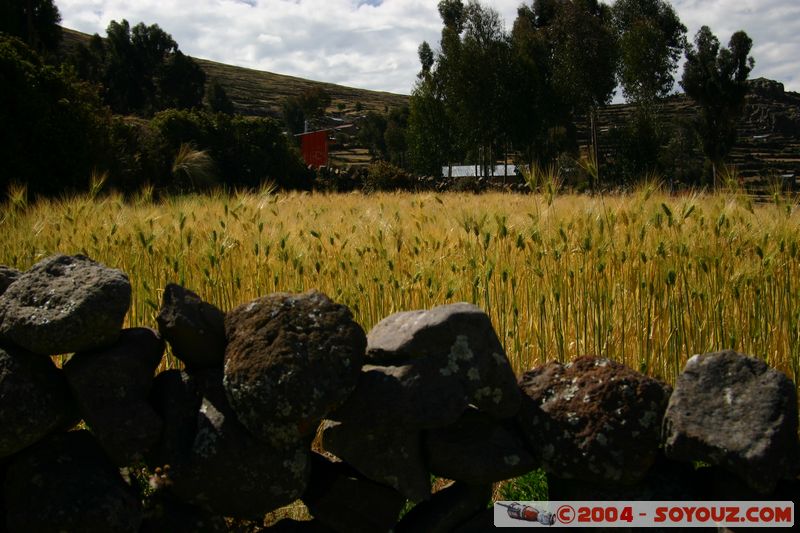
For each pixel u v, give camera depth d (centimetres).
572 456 328
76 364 319
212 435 315
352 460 331
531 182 605
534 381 354
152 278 651
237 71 18975
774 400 302
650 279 554
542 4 7575
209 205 973
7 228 771
